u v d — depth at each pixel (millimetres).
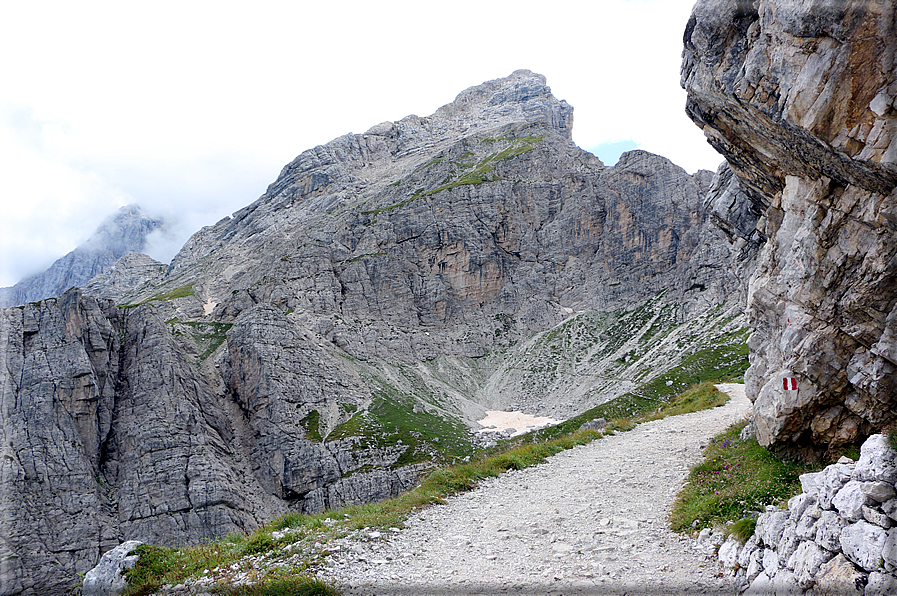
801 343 15648
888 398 13820
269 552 15984
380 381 166375
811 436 16188
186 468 123625
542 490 21344
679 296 180000
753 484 15688
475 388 178875
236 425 146125
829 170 13664
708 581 11305
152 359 141375
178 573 15094
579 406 153500
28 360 128250
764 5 12633
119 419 133000
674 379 115812
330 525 18250
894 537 7953
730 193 28656
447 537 16438
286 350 153125
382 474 122125
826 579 8695
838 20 10977
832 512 9273
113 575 15258
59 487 114750
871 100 11078
